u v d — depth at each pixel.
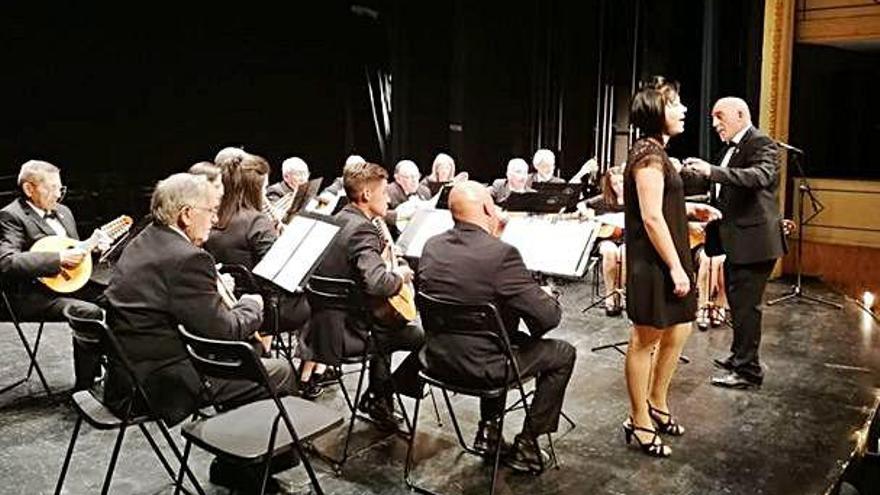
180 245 2.66
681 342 3.38
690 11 7.59
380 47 8.66
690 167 3.70
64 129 7.18
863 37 6.66
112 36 7.32
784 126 6.80
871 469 3.57
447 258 2.96
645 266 3.14
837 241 6.88
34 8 6.87
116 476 3.12
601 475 3.13
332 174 8.88
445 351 2.91
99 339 2.54
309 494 2.97
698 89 7.66
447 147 8.73
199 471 3.16
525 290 2.91
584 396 3.98
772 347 4.81
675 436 3.50
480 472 3.15
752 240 3.88
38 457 3.28
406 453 3.32
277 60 8.34
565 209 5.07
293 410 2.64
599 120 8.09
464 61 8.42
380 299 3.27
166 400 2.65
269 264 3.29
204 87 7.92
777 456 3.31
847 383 4.18
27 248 3.98
